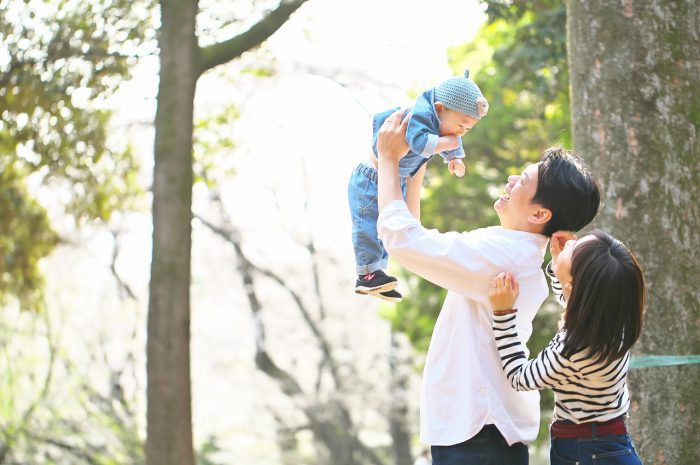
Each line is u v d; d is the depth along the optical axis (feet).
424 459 43.62
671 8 14.84
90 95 31.12
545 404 42.50
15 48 30.04
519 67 36.91
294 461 77.97
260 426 78.28
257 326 76.79
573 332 10.00
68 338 58.59
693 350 14.29
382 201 10.49
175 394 25.91
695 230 14.53
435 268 10.18
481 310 10.32
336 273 79.56
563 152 10.74
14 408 50.72
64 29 29.96
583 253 10.16
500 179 48.19
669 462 14.29
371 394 75.92
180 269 26.30
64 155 33.12
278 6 27.84
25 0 29.50
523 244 10.43
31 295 39.47
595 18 15.12
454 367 10.32
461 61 48.24
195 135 40.16
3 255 36.91
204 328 78.64
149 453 25.79
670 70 14.75
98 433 52.85
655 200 14.60
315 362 79.56
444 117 11.03
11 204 35.83
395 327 53.11
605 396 10.37
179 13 26.86
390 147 10.73
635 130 14.75
